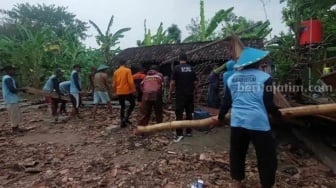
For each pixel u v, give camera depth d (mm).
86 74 17484
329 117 5645
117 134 7512
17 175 5176
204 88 11930
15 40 22000
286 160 5527
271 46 11672
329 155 5535
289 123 6582
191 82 6887
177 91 6863
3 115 11578
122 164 5406
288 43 11031
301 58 9102
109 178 4863
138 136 7148
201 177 4754
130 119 9055
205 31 18500
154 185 4578
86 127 8516
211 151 5957
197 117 7328
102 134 7570
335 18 12328
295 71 9688
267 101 3887
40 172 5262
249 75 3979
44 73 19719
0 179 5020
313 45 8852
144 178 4793
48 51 20156
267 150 3867
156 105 7184
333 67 8250
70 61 18812
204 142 6457
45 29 21938
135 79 9453
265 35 15812
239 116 3957
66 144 6906
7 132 8344
